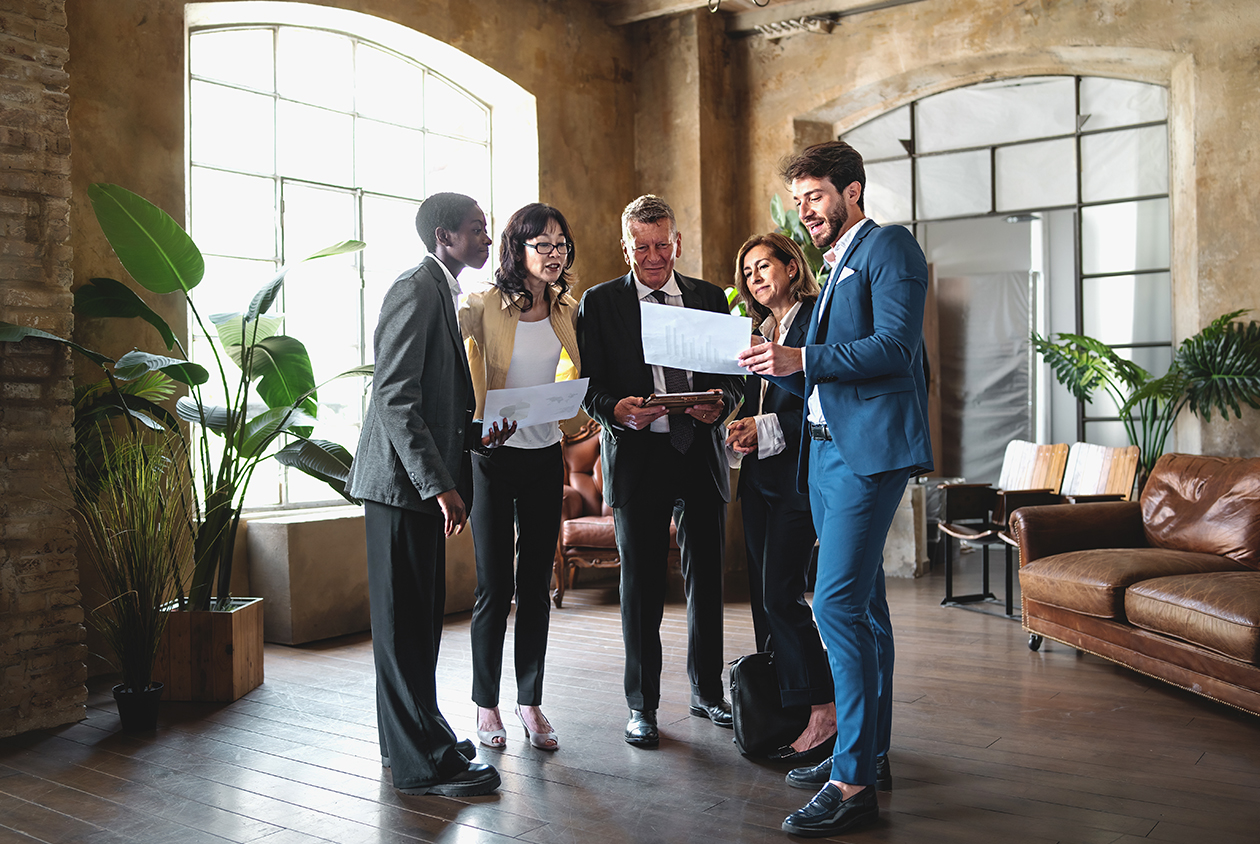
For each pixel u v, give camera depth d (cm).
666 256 310
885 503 237
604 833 241
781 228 669
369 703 369
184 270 387
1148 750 300
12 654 331
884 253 238
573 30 689
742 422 292
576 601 584
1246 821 243
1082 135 690
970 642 456
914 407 237
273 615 478
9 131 333
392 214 622
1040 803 257
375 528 262
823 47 718
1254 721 329
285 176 566
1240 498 409
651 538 308
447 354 263
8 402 332
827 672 291
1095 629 396
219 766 297
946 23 675
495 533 298
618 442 307
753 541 309
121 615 338
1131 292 682
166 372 386
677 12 711
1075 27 638
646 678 311
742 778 277
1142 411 640
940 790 267
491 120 682
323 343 586
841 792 241
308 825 249
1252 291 596
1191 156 620
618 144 722
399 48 616
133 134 459
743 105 747
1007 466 614
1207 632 328
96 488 369
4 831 249
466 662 429
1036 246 752
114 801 269
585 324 313
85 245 439
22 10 338
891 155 744
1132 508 454
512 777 280
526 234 288
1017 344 768
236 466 397
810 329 253
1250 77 596
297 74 573
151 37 468
